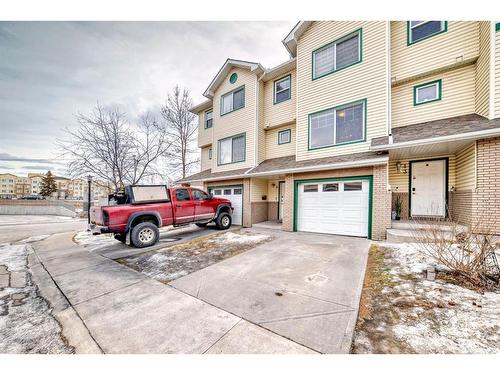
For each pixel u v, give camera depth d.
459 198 6.38
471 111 6.45
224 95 12.16
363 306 2.88
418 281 3.50
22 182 76.38
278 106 10.74
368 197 6.93
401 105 7.59
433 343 2.12
